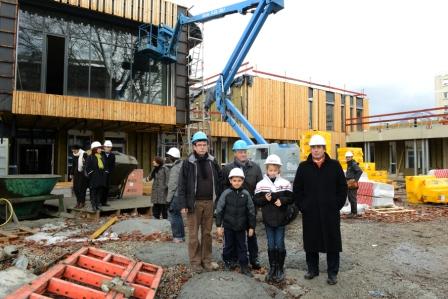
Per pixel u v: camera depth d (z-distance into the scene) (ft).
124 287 13.67
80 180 34.35
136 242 23.27
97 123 54.65
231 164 20.08
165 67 59.62
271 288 16.10
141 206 35.86
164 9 57.67
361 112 103.24
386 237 26.43
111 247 21.95
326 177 16.89
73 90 51.21
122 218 32.42
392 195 40.37
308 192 17.10
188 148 60.08
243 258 17.48
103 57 54.13
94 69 53.21
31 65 48.24
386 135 84.28
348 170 34.73
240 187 17.69
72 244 22.81
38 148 56.44
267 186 17.22
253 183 19.98
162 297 15.37
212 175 18.06
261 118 82.23
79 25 52.49
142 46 55.11
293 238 25.94
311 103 92.68
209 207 17.90
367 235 26.96
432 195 43.70
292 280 17.37
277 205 16.84
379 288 16.71
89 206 35.22
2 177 30.48
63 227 28.78
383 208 39.37
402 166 87.10
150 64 58.18
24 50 47.83
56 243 23.13
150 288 14.73
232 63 48.37
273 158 17.53
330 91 96.32
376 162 93.25
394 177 85.10
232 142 79.51
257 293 15.02
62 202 34.19
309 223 16.94
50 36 50.06
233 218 17.44
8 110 44.39
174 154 29.60
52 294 13.74
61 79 51.78
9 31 45.16
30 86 47.96
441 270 19.25
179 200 17.66
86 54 52.75
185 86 60.64
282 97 86.58
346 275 18.24
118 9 53.11
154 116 54.95
